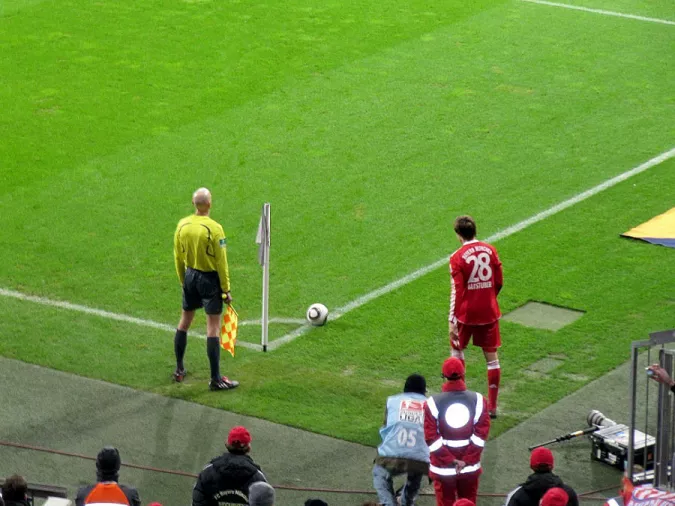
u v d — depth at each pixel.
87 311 28.92
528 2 53.84
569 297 29.22
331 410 24.11
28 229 33.69
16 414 23.94
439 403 18.70
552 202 35.19
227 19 51.44
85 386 25.20
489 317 23.38
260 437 23.02
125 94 43.81
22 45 48.38
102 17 51.56
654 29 50.59
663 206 34.69
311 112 42.28
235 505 17.12
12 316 28.55
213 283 24.58
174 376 25.52
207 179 37.12
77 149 39.34
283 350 26.94
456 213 34.56
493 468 21.81
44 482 21.36
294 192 36.12
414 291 29.83
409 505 19.66
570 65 46.47
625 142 39.56
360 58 47.19
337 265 31.47
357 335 27.62
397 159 38.41
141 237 33.28
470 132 40.44
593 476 21.58
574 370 25.67
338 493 21.06
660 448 19.19
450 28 50.41
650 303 28.81
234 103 43.09
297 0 53.78
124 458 22.25
